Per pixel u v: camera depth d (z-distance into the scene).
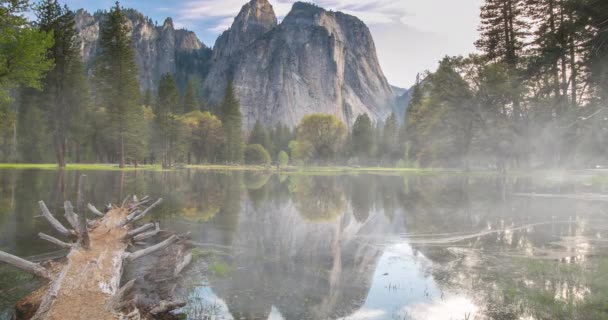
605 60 20.84
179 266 7.00
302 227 11.74
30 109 47.41
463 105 44.41
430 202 18.41
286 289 6.07
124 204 12.32
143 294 5.44
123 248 7.05
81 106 41.94
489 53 40.62
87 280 5.09
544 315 4.98
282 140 132.88
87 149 56.78
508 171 39.78
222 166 77.44
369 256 8.20
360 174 55.22
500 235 10.41
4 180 23.44
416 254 8.37
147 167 53.19
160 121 59.06
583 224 11.96
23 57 19.88
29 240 8.77
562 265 7.27
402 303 5.49
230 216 13.66
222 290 5.99
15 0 18.25
